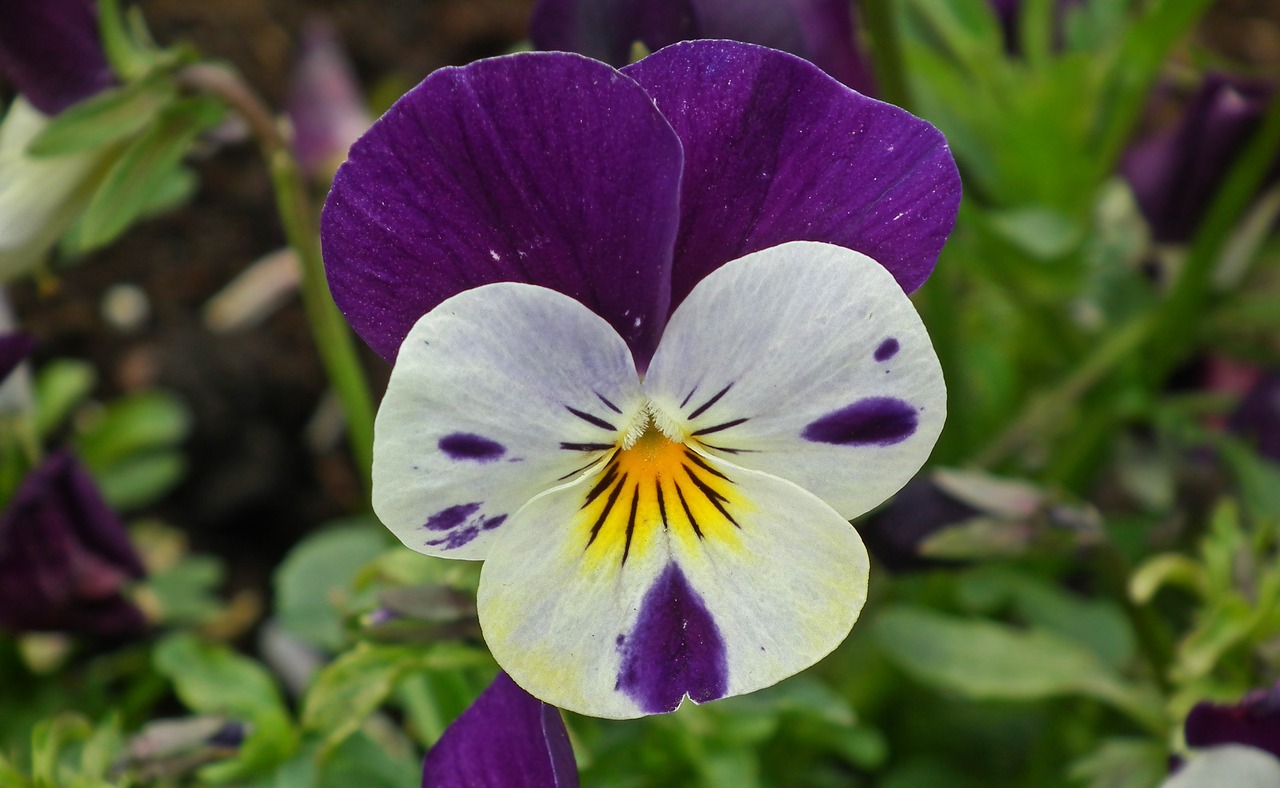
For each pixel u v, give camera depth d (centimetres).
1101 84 25
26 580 23
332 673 20
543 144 16
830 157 17
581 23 19
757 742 22
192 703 22
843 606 17
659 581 17
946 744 27
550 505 17
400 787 21
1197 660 20
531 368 16
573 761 17
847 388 17
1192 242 27
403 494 16
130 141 21
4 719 25
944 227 17
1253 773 18
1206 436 26
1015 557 21
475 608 19
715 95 17
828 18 20
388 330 17
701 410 17
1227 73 25
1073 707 25
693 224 17
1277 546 24
